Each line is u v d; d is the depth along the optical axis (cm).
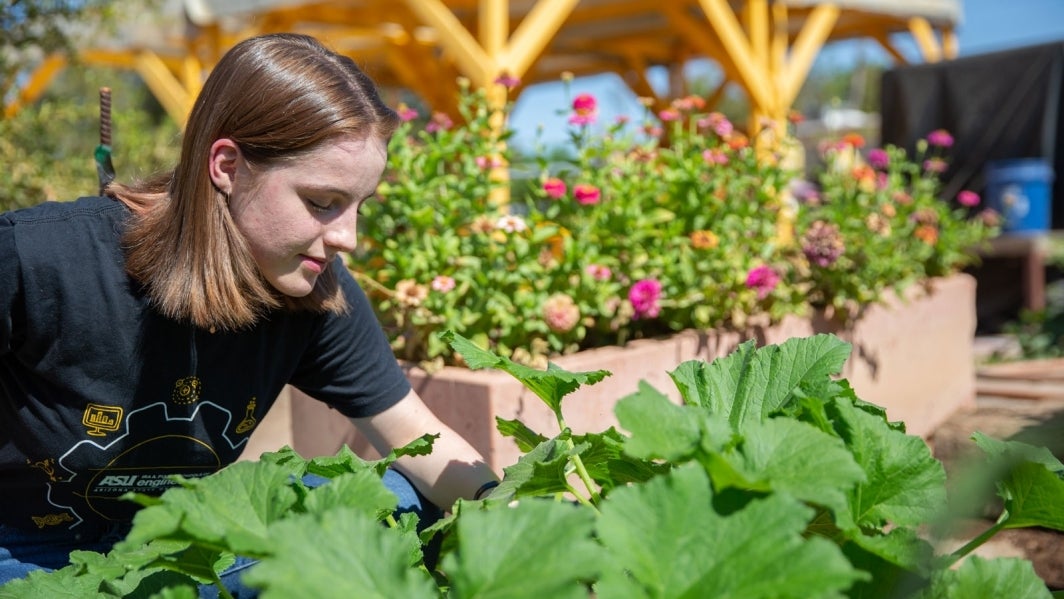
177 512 88
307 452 261
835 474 88
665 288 285
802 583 78
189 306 139
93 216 145
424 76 1040
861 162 442
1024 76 770
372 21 922
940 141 425
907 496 101
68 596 111
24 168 374
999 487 108
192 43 897
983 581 90
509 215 268
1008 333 669
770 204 338
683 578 82
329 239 139
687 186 306
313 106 131
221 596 106
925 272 434
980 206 792
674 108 337
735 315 298
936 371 389
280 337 157
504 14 575
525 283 264
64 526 161
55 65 762
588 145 294
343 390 170
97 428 150
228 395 155
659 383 261
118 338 145
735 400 122
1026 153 775
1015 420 259
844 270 330
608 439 119
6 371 149
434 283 240
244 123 134
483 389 216
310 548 80
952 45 1016
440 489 168
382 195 269
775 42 787
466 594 78
